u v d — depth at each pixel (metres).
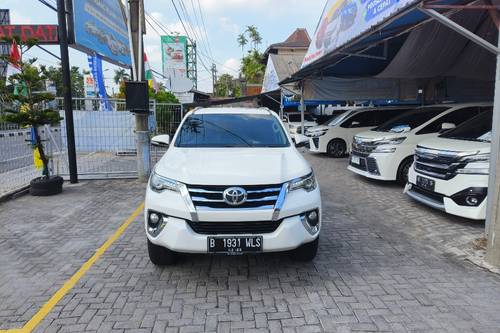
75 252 4.54
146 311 3.21
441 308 3.24
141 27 8.59
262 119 5.20
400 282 3.71
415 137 7.97
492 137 4.53
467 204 5.12
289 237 3.45
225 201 3.35
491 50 4.30
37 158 8.13
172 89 13.88
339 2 8.91
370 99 13.53
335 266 4.08
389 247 4.63
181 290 3.58
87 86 22.97
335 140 13.41
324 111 23.41
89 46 10.33
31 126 7.48
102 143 10.44
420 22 6.64
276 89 19.73
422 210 6.23
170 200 3.48
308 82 13.67
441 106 8.45
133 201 7.04
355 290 3.55
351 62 11.45
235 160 3.87
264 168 3.64
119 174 9.35
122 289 3.60
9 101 7.06
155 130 10.15
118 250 4.59
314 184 3.83
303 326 2.98
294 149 4.55
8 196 7.12
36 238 5.04
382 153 7.98
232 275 3.88
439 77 12.97
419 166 6.09
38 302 3.38
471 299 3.39
